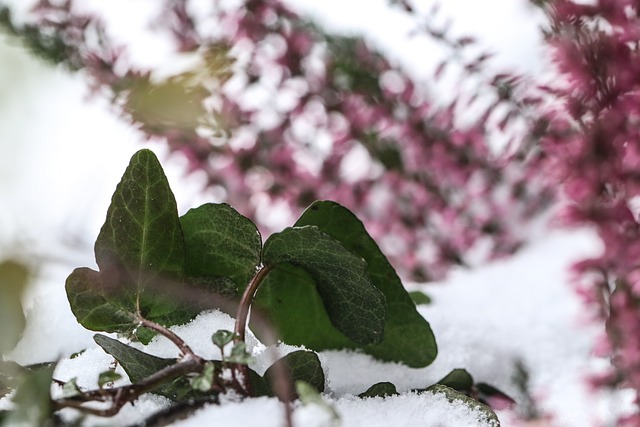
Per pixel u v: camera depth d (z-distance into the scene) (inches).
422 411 12.9
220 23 27.9
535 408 16.2
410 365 14.4
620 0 18.8
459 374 15.0
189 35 27.7
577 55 19.1
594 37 19.1
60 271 18.5
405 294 14.1
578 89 19.4
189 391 12.2
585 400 16.8
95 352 13.6
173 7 27.8
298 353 12.3
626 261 18.2
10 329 12.5
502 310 20.9
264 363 12.9
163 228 12.9
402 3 27.1
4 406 12.3
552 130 24.2
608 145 18.9
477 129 27.6
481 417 12.8
